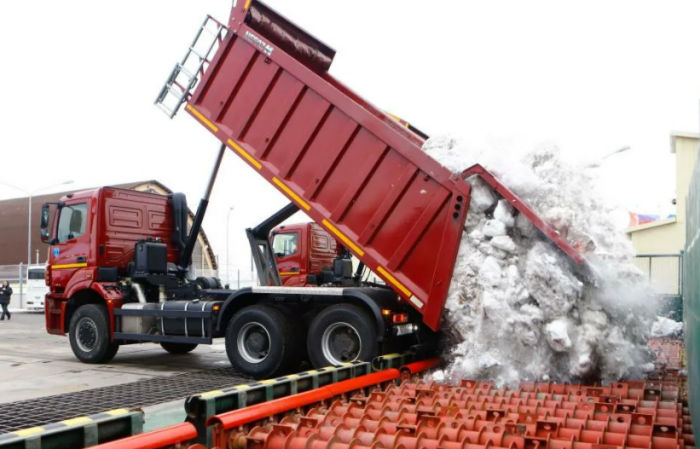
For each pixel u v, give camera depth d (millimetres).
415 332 7832
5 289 24375
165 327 9562
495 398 5402
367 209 7527
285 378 5570
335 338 7977
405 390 5809
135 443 3551
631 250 6645
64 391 7734
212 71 8438
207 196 10914
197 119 8570
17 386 8117
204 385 7902
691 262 5016
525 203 6703
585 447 3867
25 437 3338
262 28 8484
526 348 6316
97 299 10828
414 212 7254
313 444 3984
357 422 4602
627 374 6254
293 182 7973
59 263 10883
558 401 5277
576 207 6742
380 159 7477
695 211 4641
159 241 11102
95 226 10375
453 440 4156
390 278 7359
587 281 6344
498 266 6637
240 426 4277
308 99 7891
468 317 6789
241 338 8492
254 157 8180
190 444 3977
